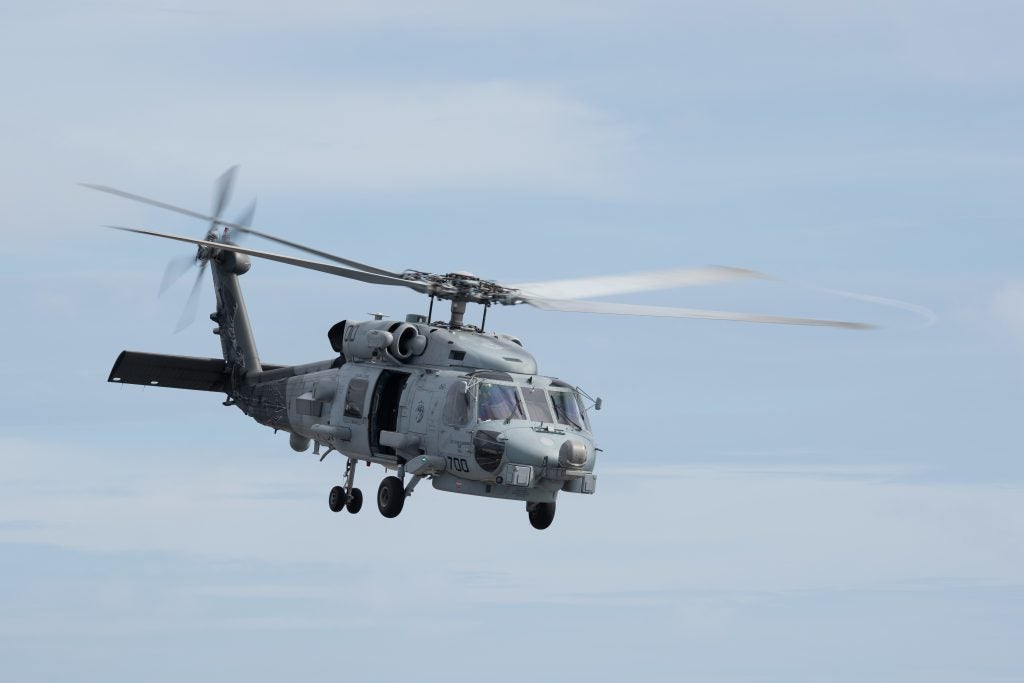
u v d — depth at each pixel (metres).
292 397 98.56
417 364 89.31
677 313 81.06
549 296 88.38
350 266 89.38
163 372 103.69
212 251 101.62
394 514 87.94
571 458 80.50
